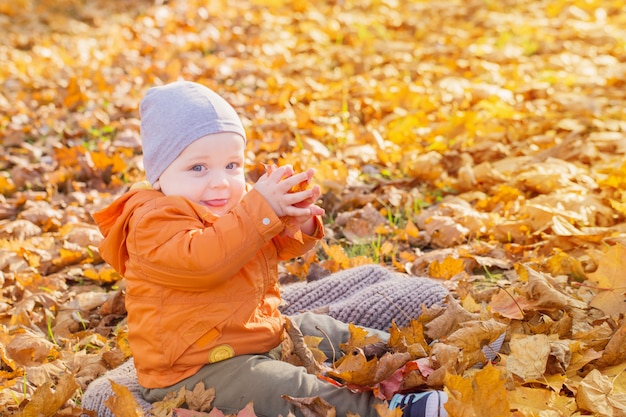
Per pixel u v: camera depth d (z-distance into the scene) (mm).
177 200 2588
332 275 3604
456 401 2320
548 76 6848
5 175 5453
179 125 2625
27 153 5820
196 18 9406
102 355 3221
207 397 2561
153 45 8422
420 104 6277
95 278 4043
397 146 5484
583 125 5555
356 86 6758
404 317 3219
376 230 4273
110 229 2740
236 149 2691
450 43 8211
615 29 8281
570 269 3549
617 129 5484
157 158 2674
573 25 8477
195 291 2559
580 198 4230
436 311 3084
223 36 8625
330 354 2932
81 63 8133
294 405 2500
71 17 10266
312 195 2502
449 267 3695
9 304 3803
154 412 2557
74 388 2766
